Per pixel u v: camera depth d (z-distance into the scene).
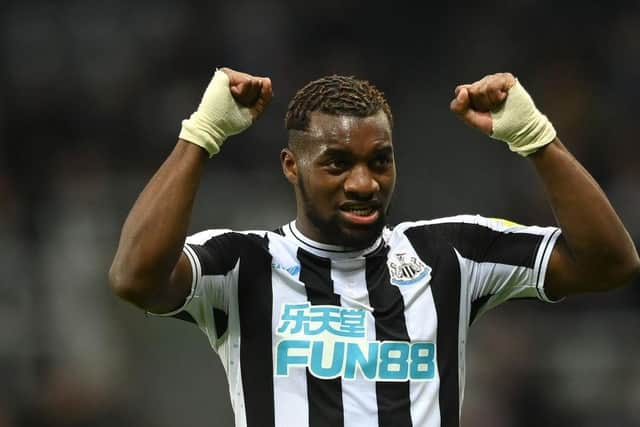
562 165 13.95
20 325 36.31
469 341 35.66
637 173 44.44
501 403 34.66
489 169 43.00
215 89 13.66
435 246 14.59
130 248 13.25
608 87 47.91
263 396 13.80
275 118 44.25
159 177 13.49
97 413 34.62
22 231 39.47
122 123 45.91
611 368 35.47
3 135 45.09
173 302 13.78
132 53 47.66
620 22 49.38
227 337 14.21
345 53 48.47
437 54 48.75
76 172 42.75
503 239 14.70
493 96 13.92
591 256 14.02
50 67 46.84
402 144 44.91
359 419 13.53
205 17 48.66
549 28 49.19
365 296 14.05
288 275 14.16
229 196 39.62
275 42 48.50
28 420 34.78
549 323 36.25
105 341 35.41
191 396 34.34
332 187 13.68
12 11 47.62
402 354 13.84
